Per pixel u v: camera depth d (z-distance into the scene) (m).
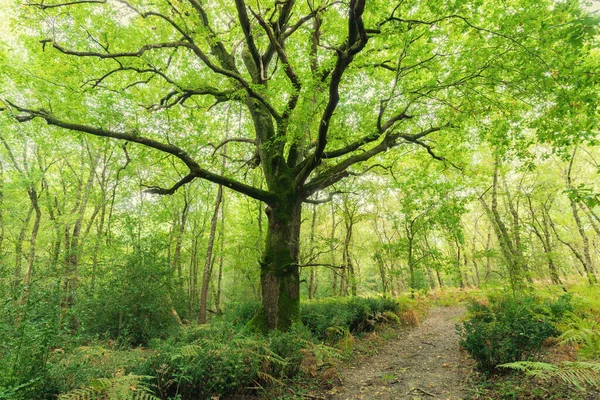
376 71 9.41
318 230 26.72
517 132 9.05
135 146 10.72
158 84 12.34
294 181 9.71
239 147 15.03
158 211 16.98
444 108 10.02
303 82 7.63
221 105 12.29
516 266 10.24
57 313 5.28
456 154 11.44
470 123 10.06
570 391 4.37
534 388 4.61
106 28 8.89
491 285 11.18
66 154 16.59
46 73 9.41
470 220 32.53
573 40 3.44
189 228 21.30
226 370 5.47
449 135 11.06
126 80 11.29
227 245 21.86
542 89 7.32
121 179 17.11
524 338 5.39
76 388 4.51
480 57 7.71
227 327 7.58
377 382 6.26
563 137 7.54
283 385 5.96
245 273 20.45
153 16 9.48
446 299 19.72
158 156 10.97
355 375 6.77
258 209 18.66
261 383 5.92
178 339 7.43
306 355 6.86
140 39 9.50
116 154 16.27
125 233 12.93
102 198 16.05
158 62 9.68
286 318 8.98
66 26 8.74
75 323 10.66
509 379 5.11
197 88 9.76
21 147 14.55
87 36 9.06
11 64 9.40
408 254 15.73
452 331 10.75
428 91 8.20
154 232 13.73
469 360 6.90
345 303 12.02
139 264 12.17
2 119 9.83
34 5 8.24
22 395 4.04
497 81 7.80
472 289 22.06
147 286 11.85
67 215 13.31
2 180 15.61
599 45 5.50
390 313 11.71
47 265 11.41
